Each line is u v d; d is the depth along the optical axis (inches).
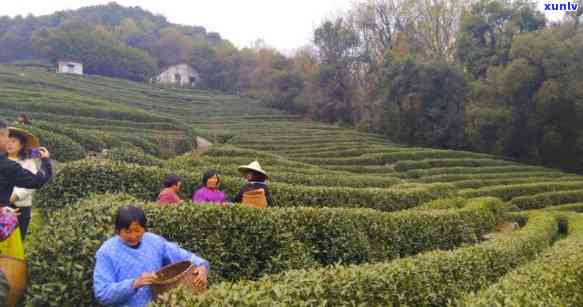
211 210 330.0
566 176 1312.7
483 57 1727.4
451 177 1184.8
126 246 201.3
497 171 1325.0
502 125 1521.9
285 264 342.6
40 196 439.8
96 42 3358.8
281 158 1125.1
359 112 2246.6
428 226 521.7
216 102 2864.2
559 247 452.1
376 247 442.3
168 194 363.9
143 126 1518.2
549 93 1398.9
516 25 1683.1
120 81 3053.6
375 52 2236.7
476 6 1812.3
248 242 339.6
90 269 237.8
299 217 380.5
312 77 2372.0
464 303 249.9
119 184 464.4
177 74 3735.2
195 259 215.3
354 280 233.3
